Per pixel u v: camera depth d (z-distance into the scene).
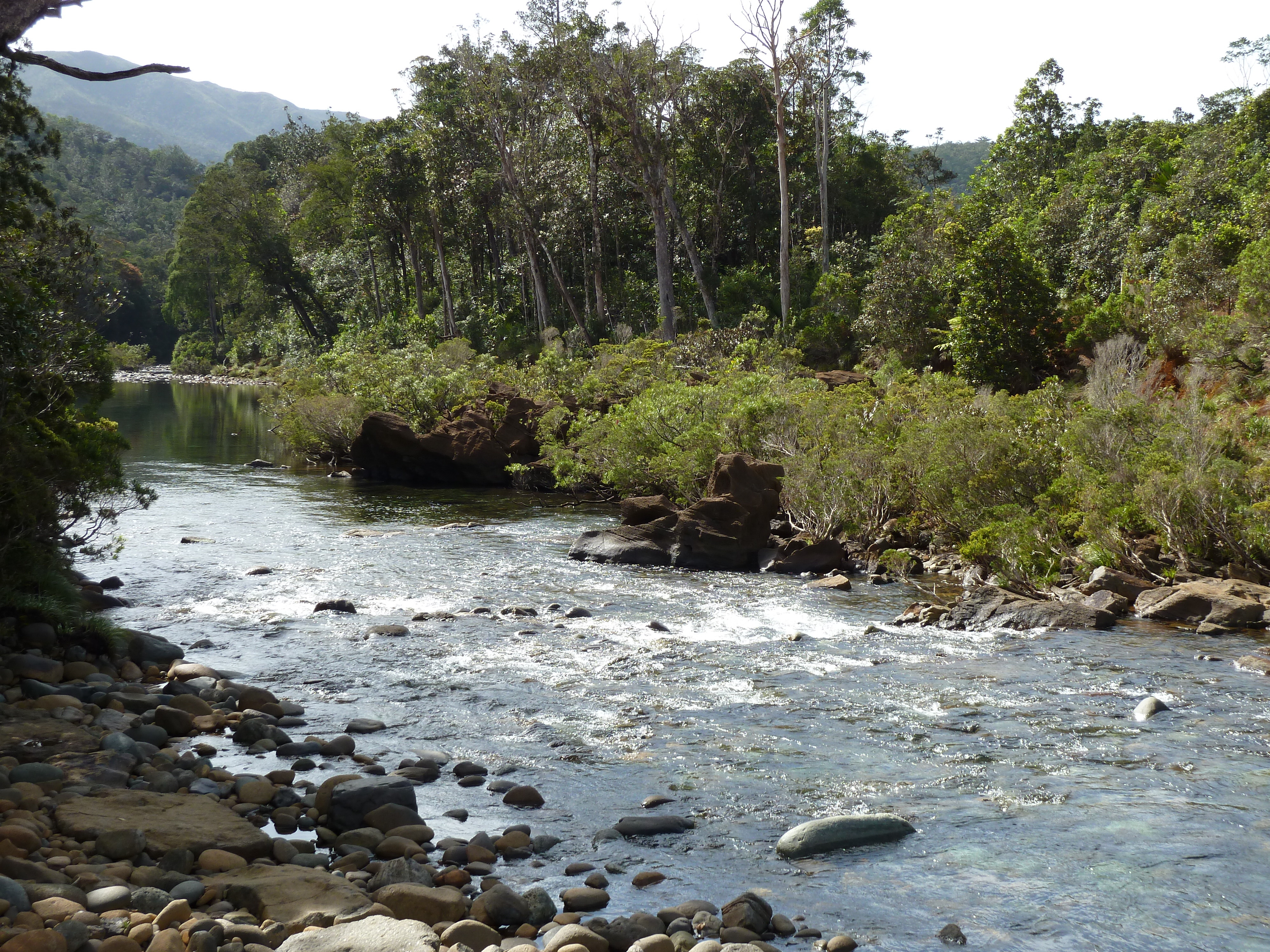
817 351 38.09
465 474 26.98
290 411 32.91
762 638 11.04
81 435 11.45
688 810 6.33
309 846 5.60
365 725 7.84
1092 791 6.61
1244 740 7.60
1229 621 11.45
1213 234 24.73
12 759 6.45
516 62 45.41
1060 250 36.81
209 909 4.73
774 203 55.16
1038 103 56.91
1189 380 19.44
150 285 123.94
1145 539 14.63
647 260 55.44
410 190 55.59
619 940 4.64
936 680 9.31
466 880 5.23
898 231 37.06
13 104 12.64
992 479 15.73
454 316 54.72
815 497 17.12
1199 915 4.97
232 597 13.10
